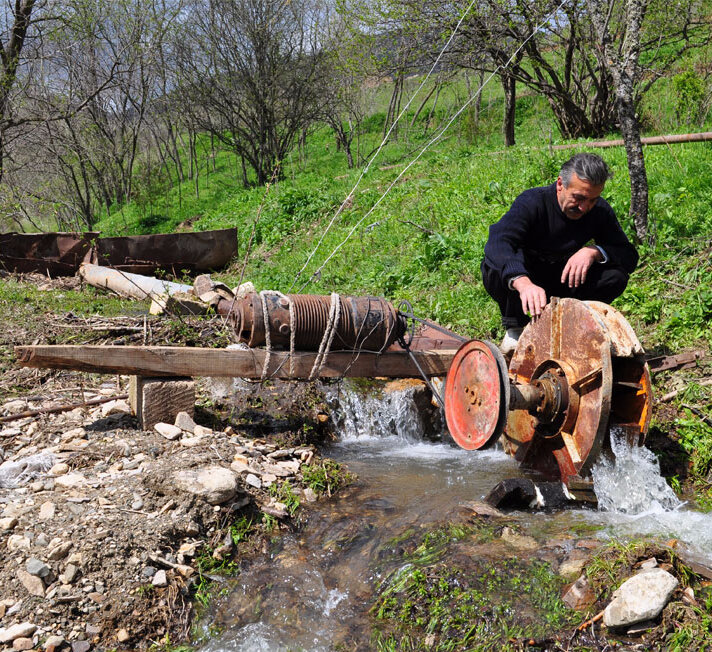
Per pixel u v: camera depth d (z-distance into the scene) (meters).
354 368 5.54
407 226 12.06
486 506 4.25
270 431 5.52
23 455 4.71
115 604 3.46
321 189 19.45
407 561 3.73
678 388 5.46
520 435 4.94
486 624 3.23
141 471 4.43
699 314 6.05
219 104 30.84
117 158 33.00
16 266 12.64
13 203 19.12
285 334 5.34
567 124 19.67
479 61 18.41
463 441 4.52
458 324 7.57
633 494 4.29
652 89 20.77
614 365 4.42
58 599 3.41
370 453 5.57
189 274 13.98
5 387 5.91
